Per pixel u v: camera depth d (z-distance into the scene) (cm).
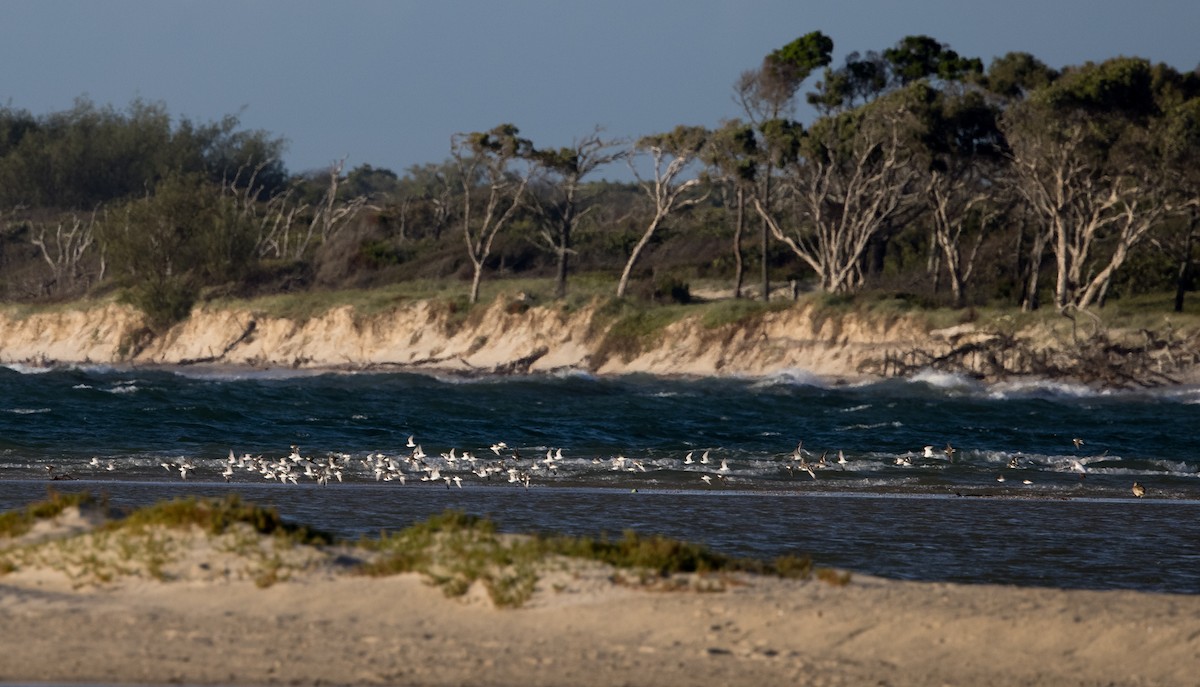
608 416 8850
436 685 1859
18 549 2539
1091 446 7269
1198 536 4088
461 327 13275
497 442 7044
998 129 12731
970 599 2400
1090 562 3544
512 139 13625
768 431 7919
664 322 12525
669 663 2005
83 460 5712
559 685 1877
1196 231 13250
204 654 1978
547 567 2430
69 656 1941
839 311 11981
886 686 1930
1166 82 12056
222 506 2652
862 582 2538
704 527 4031
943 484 5441
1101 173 12044
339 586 2380
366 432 7406
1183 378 10912
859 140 12812
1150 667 2078
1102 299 12606
